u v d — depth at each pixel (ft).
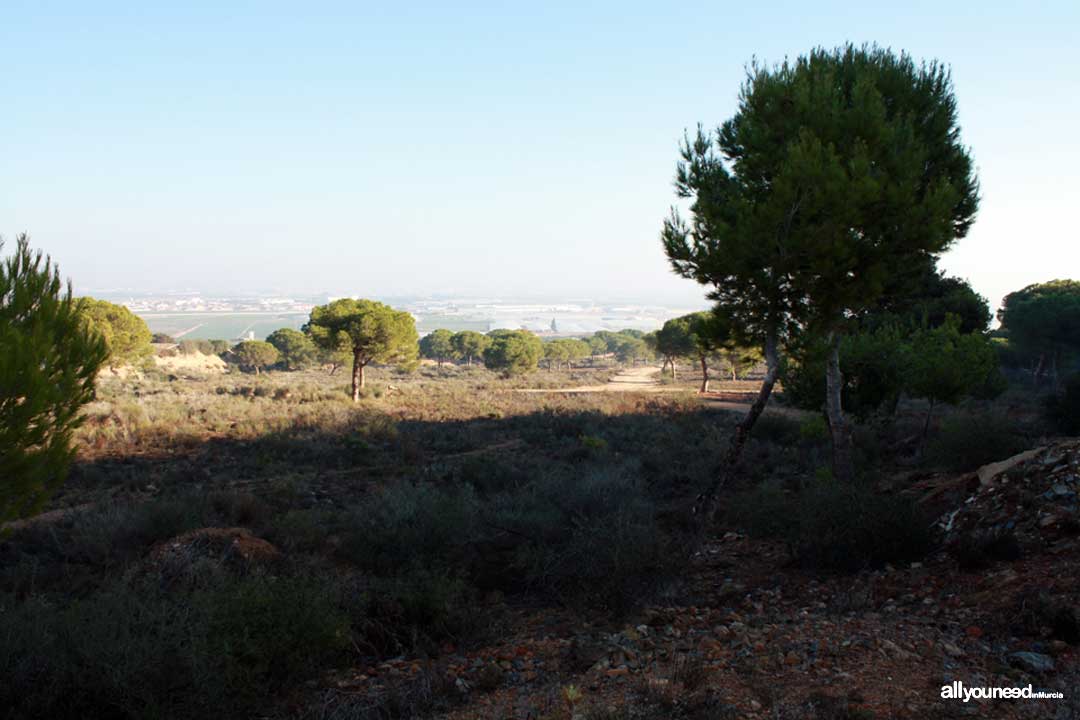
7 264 18.94
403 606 23.63
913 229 30.40
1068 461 28.45
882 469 53.72
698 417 105.81
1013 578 21.30
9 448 17.24
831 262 30.14
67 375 18.92
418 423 97.60
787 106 33.50
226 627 17.57
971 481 32.99
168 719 14.43
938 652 16.94
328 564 30.81
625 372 334.65
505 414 111.96
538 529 33.04
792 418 92.84
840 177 29.30
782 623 21.13
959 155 35.91
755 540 35.60
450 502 35.42
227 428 83.76
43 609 17.54
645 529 27.84
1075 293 151.02
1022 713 13.17
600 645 20.53
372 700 17.25
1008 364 170.50
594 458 65.05
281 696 17.51
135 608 17.57
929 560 25.75
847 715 13.38
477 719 15.49
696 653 18.37
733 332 37.88
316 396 129.29
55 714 14.43
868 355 63.46
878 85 35.09
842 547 27.27
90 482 52.90
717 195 36.58
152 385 154.51
